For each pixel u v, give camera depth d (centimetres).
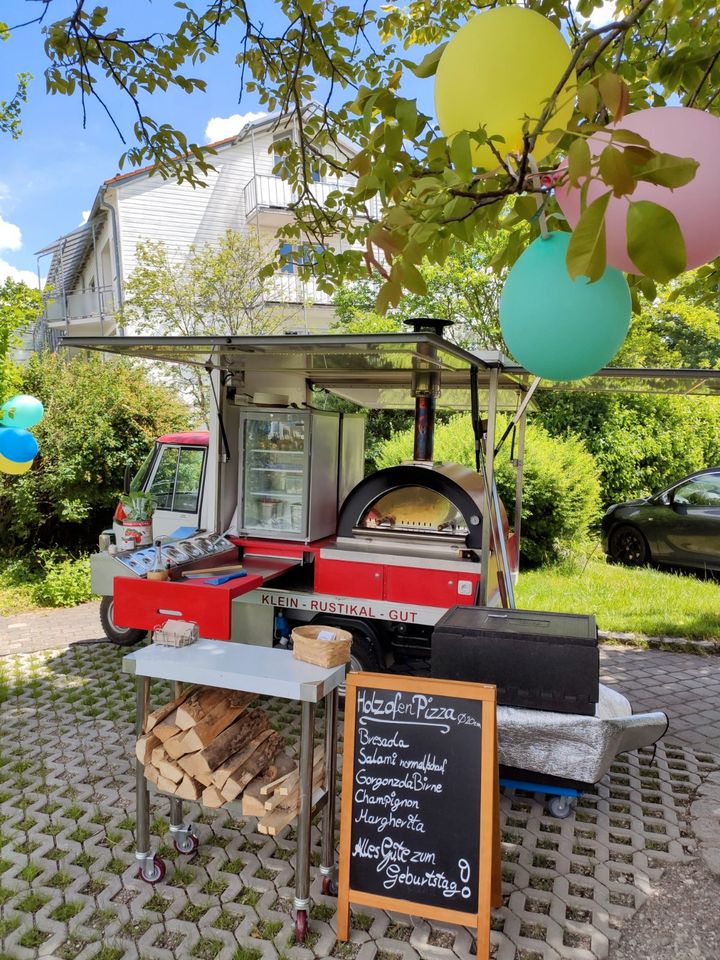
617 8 438
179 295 1589
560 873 356
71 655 701
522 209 288
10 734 513
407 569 498
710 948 305
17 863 360
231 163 1978
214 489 582
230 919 319
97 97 461
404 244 239
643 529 1072
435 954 299
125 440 1085
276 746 344
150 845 355
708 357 1631
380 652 510
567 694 367
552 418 1320
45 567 1006
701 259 217
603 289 226
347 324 1584
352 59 543
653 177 168
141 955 297
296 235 591
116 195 1853
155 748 327
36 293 834
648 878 354
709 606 863
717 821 404
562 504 1042
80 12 430
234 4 475
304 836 300
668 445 1332
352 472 648
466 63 220
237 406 593
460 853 290
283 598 532
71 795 426
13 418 791
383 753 304
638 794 440
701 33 415
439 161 287
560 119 224
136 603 467
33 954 298
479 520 497
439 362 471
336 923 317
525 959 298
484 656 375
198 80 513
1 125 809
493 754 291
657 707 586
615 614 841
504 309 248
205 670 304
